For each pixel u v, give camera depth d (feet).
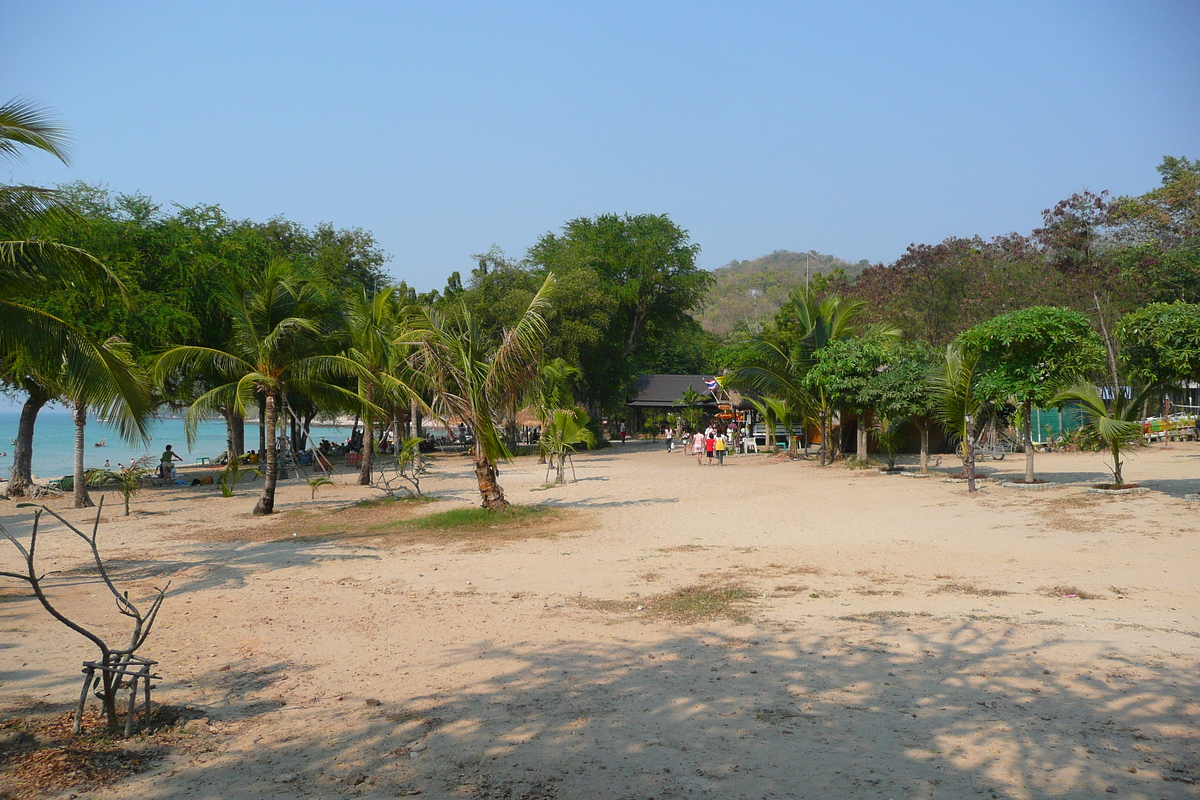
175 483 92.07
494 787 13.28
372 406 69.92
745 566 33.88
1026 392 54.29
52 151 31.14
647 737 15.29
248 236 100.63
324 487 82.33
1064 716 15.67
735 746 14.69
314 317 63.52
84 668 16.06
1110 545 34.14
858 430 83.82
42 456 179.22
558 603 27.89
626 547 40.16
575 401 156.66
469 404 52.80
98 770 14.39
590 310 142.82
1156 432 95.35
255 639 23.73
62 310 64.23
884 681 18.19
